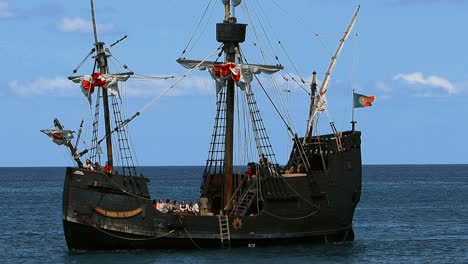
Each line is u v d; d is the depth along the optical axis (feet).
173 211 399.03
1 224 599.57
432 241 480.23
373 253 419.33
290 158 438.81
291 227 410.72
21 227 575.38
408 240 484.74
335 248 422.82
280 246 409.69
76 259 374.22
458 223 611.06
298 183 412.77
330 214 424.87
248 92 422.00
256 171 408.05
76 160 383.24
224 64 414.82
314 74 451.94
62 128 381.40
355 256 405.59
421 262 397.60
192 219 390.01
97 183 374.84
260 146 419.33
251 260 377.91
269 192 403.54
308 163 419.33
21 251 433.07
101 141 398.42
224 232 394.11
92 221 374.84
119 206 378.94
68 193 374.63
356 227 577.84
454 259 408.05
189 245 390.42
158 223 384.88
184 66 417.28
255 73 423.23
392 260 401.70
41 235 515.50
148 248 385.91
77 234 376.89
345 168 433.89
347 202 435.53
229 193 417.69
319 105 445.78
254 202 411.54
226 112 422.00
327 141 429.79
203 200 412.77
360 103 452.35
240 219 397.39
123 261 368.68
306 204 414.82
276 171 414.21
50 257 406.21
